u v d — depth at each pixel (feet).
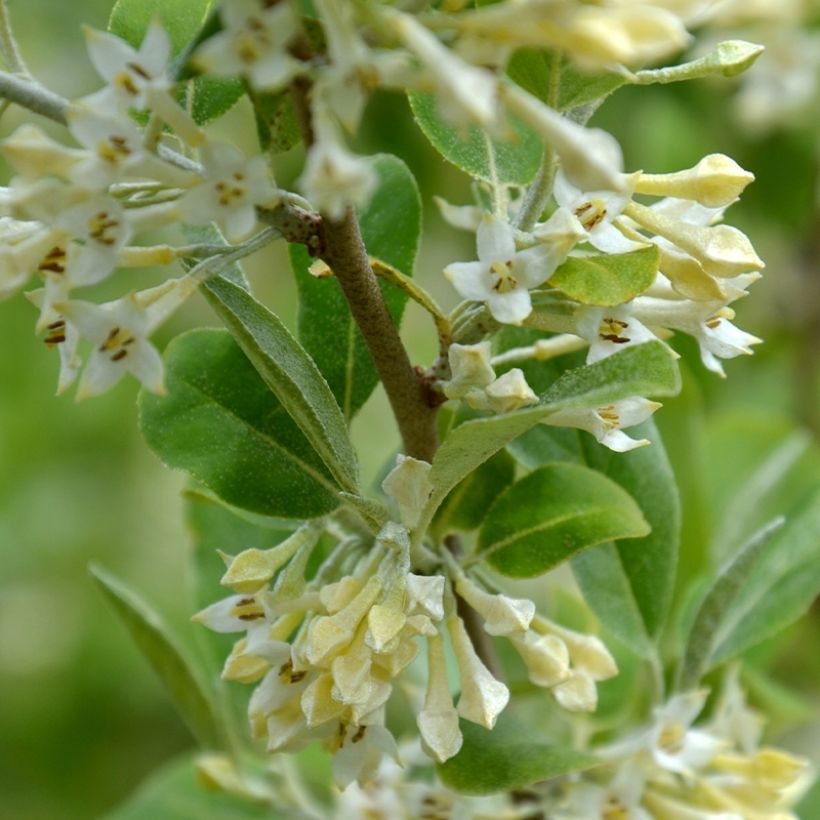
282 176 1.86
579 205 1.11
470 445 1.09
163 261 1.09
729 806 1.22
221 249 1.10
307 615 1.13
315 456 1.16
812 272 1.91
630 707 1.31
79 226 1.05
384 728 1.11
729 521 1.46
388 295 1.21
